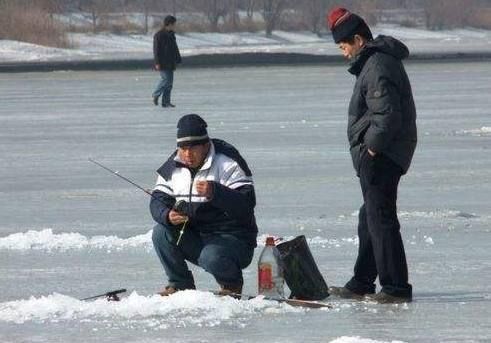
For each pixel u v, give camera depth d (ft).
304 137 172.14
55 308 68.74
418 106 224.53
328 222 102.53
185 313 67.21
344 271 81.00
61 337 62.44
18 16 559.38
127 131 186.19
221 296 69.51
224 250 69.56
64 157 154.10
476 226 99.55
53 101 252.21
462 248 89.61
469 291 74.02
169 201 70.38
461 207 109.91
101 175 135.95
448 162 143.02
